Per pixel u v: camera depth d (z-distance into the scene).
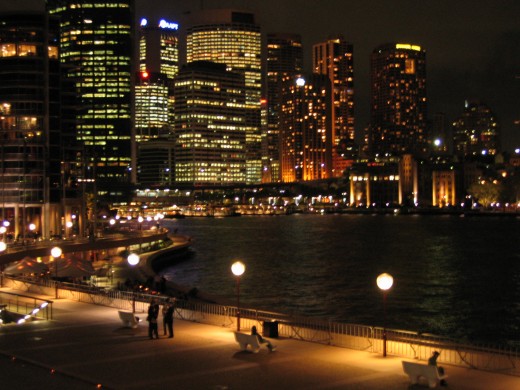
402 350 40.91
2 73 173.25
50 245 117.50
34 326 50.00
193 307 56.91
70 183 183.50
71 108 187.38
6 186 171.00
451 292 107.38
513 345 68.31
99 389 33.62
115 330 48.28
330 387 34.09
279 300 99.12
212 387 34.06
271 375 36.28
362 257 169.25
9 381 34.94
